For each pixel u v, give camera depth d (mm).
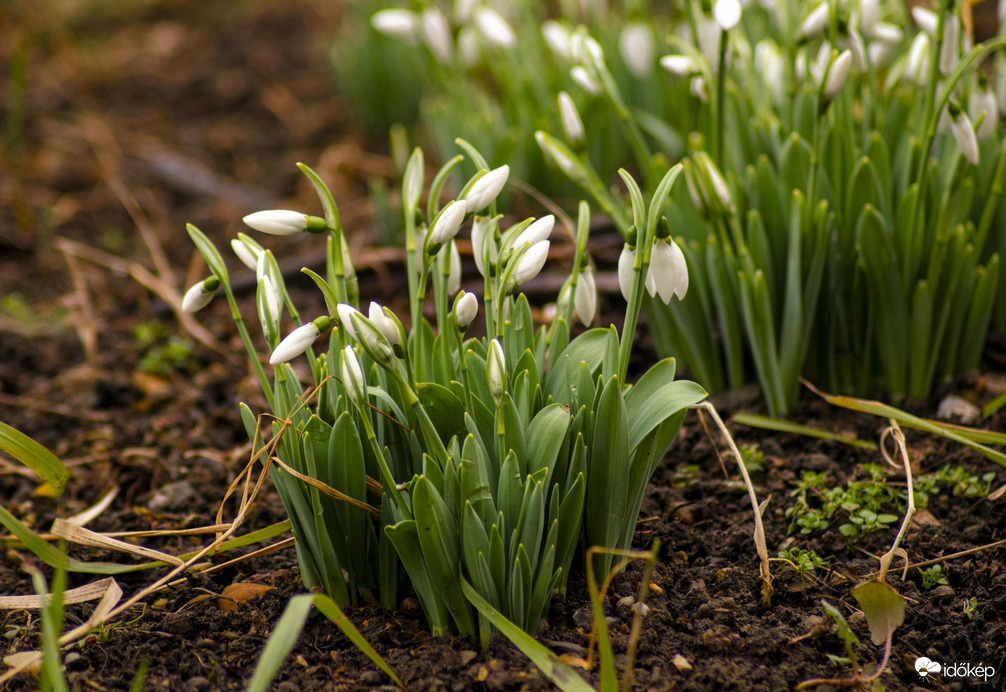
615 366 827
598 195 934
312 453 827
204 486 969
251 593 878
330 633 851
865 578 874
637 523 911
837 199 965
